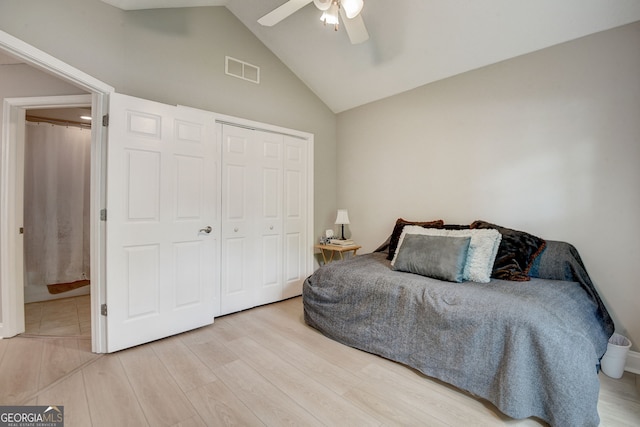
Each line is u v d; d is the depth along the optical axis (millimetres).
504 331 1583
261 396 1699
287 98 3488
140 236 2271
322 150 3885
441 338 1808
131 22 2348
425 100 3139
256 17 2980
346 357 2150
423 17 2486
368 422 1503
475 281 2109
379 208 3592
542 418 1459
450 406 1632
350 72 3293
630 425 1477
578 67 2238
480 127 2754
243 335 2510
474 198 2805
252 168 3164
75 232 3602
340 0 1834
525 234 2332
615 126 2104
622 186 2082
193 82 2723
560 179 2334
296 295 3607
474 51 2613
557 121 2340
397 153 3396
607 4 1995
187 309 2547
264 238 3275
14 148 2438
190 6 2705
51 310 3113
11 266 2432
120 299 2193
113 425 1460
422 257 2285
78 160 3633
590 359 1425
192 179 2559
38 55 1685
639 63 2010
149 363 2041
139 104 2256
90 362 2047
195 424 1476
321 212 3883
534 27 2275
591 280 2193
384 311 2123
